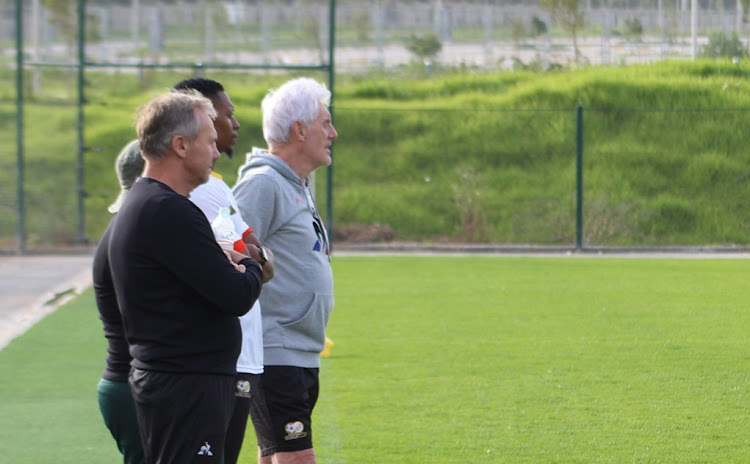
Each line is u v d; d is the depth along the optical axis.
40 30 85.00
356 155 70.62
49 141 67.56
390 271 49.03
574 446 20.62
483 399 24.58
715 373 27.12
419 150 70.75
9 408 23.91
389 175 68.88
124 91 73.50
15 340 32.03
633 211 63.00
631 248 58.53
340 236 62.56
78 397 24.98
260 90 72.88
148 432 11.77
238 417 13.85
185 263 11.27
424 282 45.12
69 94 72.69
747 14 92.06
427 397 24.77
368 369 27.89
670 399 24.42
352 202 65.94
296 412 15.14
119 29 87.81
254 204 14.76
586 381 26.33
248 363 13.90
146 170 12.01
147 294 11.45
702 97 75.06
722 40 87.69
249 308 11.70
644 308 37.78
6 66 79.62
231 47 76.12
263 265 12.96
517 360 28.92
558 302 39.34
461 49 98.50
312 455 15.41
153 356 11.52
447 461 19.67
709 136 68.88
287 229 15.07
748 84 76.25
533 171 67.94
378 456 20.05
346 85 84.50
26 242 56.72
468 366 28.20
